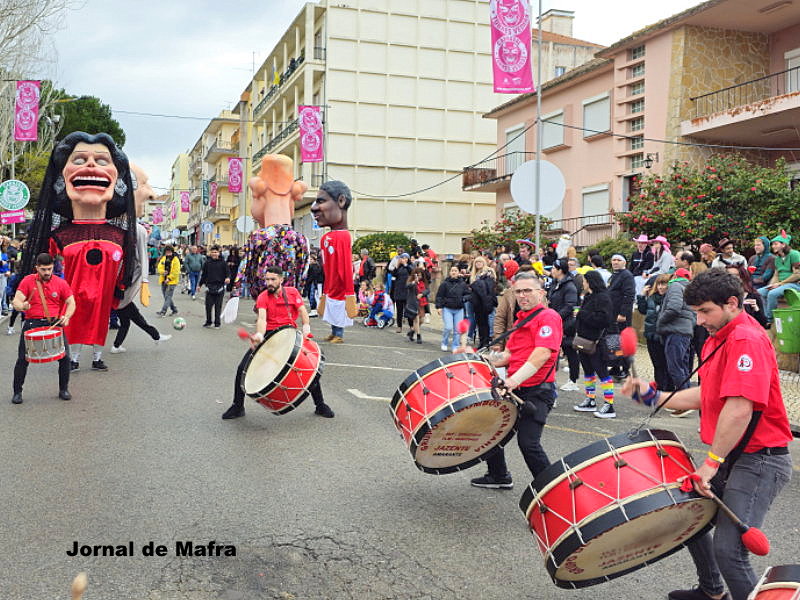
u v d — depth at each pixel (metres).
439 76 38.19
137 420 7.99
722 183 17.00
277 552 4.64
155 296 27.38
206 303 17.22
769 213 16.22
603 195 23.70
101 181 11.61
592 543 3.55
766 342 3.53
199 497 5.59
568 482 3.63
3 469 6.17
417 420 5.07
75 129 46.28
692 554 4.02
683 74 19.84
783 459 3.57
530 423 5.32
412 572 4.42
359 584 4.25
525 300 5.41
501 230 23.95
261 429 7.73
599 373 8.80
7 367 11.23
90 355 12.67
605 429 8.20
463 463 5.62
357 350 14.04
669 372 9.02
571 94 25.48
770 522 5.35
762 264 12.98
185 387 9.90
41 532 4.86
